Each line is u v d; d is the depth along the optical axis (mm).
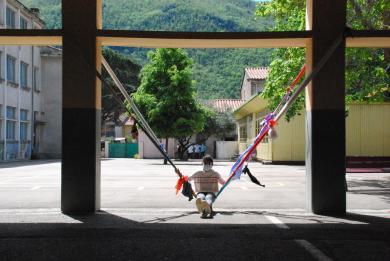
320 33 8672
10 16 34625
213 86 78750
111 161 36156
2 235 6945
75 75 8727
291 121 29656
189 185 8695
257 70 51438
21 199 11430
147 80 33781
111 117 62625
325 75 8719
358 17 14320
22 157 37031
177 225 7727
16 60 35781
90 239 6711
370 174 20500
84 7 8680
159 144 8867
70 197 8820
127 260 5656
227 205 10406
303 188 14281
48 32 8648
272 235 6977
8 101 34094
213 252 6016
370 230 7352
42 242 6523
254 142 8930
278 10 16844
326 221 8102
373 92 16922
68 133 8766
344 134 8750
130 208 9789
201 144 45469
